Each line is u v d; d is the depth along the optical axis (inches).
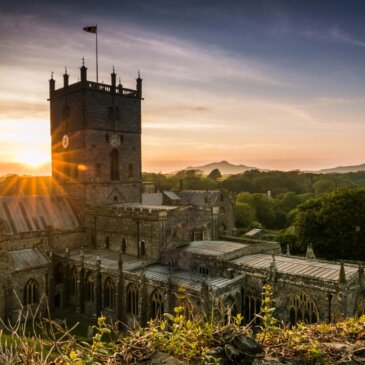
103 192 3102.9
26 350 373.7
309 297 1781.5
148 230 2564.0
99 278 2455.7
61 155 3245.6
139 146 3348.9
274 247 2516.0
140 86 3314.5
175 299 2020.2
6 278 2381.9
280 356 428.1
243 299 2042.3
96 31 3152.1
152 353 409.4
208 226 2854.3
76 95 3019.2
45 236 2827.3
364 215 3174.2
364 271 1854.1
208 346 422.3
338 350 449.1
